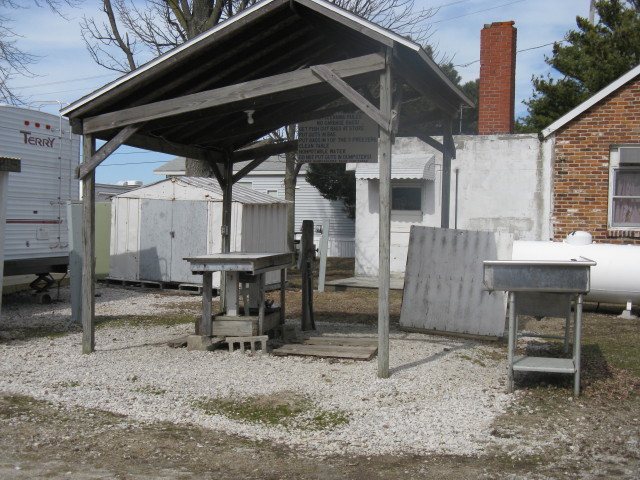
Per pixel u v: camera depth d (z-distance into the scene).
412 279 10.04
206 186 15.16
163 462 4.78
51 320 11.08
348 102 9.51
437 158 16.22
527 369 6.57
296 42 8.04
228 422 5.69
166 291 15.27
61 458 4.84
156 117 7.68
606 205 13.86
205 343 8.28
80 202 10.64
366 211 16.92
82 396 6.38
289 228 20.11
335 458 4.89
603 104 13.81
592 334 10.16
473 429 5.53
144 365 7.52
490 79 16.41
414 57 7.09
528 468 4.69
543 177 15.04
